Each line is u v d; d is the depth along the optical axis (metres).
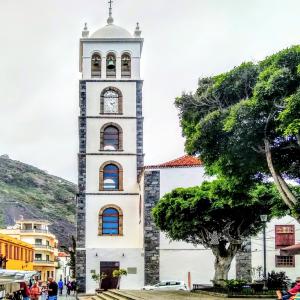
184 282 51.00
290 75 24.55
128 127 60.16
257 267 50.81
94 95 60.34
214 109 28.42
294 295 22.58
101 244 57.72
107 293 44.38
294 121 23.08
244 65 27.55
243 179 29.95
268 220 38.91
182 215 41.12
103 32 61.41
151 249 53.41
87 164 59.19
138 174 59.28
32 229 126.00
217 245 41.47
